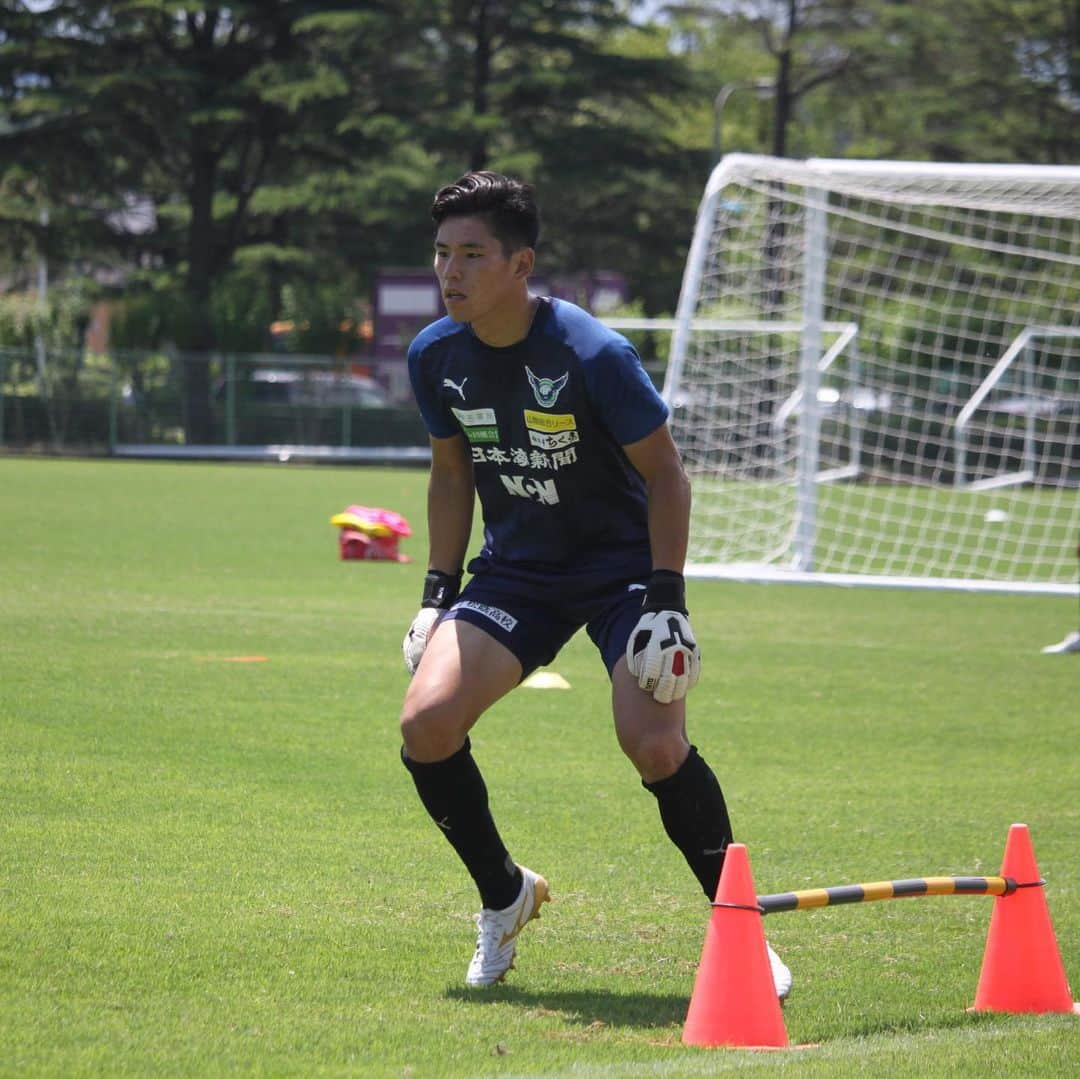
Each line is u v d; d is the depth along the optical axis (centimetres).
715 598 5441
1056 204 5716
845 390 12744
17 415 14000
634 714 1552
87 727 2805
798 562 6106
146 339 15275
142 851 2052
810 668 3888
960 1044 1425
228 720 2933
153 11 15162
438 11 15775
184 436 14275
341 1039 1405
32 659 3481
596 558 1630
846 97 18575
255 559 5969
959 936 1856
